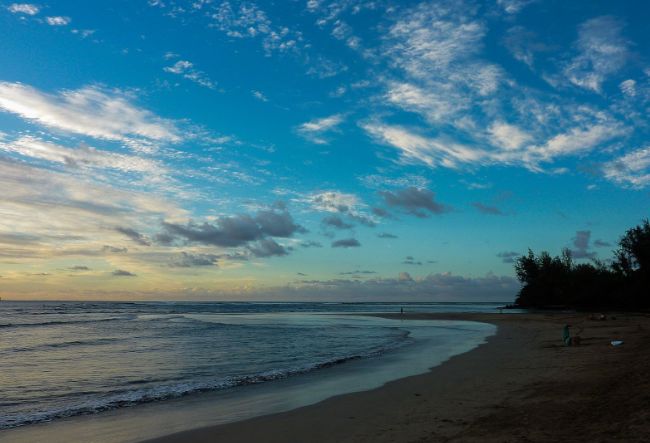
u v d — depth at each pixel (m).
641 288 76.06
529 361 17.52
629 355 16.48
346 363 19.36
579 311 82.12
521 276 108.69
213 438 8.78
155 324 50.50
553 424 8.16
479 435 7.86
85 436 9.21
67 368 19.39
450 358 20.02
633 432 7.20
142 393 13.82
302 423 9.60
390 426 8.96
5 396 13.89
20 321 56.25
